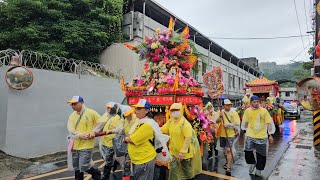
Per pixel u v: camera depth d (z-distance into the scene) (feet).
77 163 17.60
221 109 24.36
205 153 27.89
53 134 28.58
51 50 38.63
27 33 39.04
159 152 15.11
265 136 21.13
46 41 41.19
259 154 21.38
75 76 31.42
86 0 44.70
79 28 42.93
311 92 29.12
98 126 17.70
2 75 25.32
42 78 27.55
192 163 17.26
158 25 56.75
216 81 24.68
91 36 44.14
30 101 26.37
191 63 24.58
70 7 44.06
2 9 42.70
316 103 29.07
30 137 26.32
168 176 18.76
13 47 41.27
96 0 48.14
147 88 22.30
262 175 21.86
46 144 27.84
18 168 23.25
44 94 27.76
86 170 17.52
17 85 24.79
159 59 23.47
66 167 24.11
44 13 41.60
